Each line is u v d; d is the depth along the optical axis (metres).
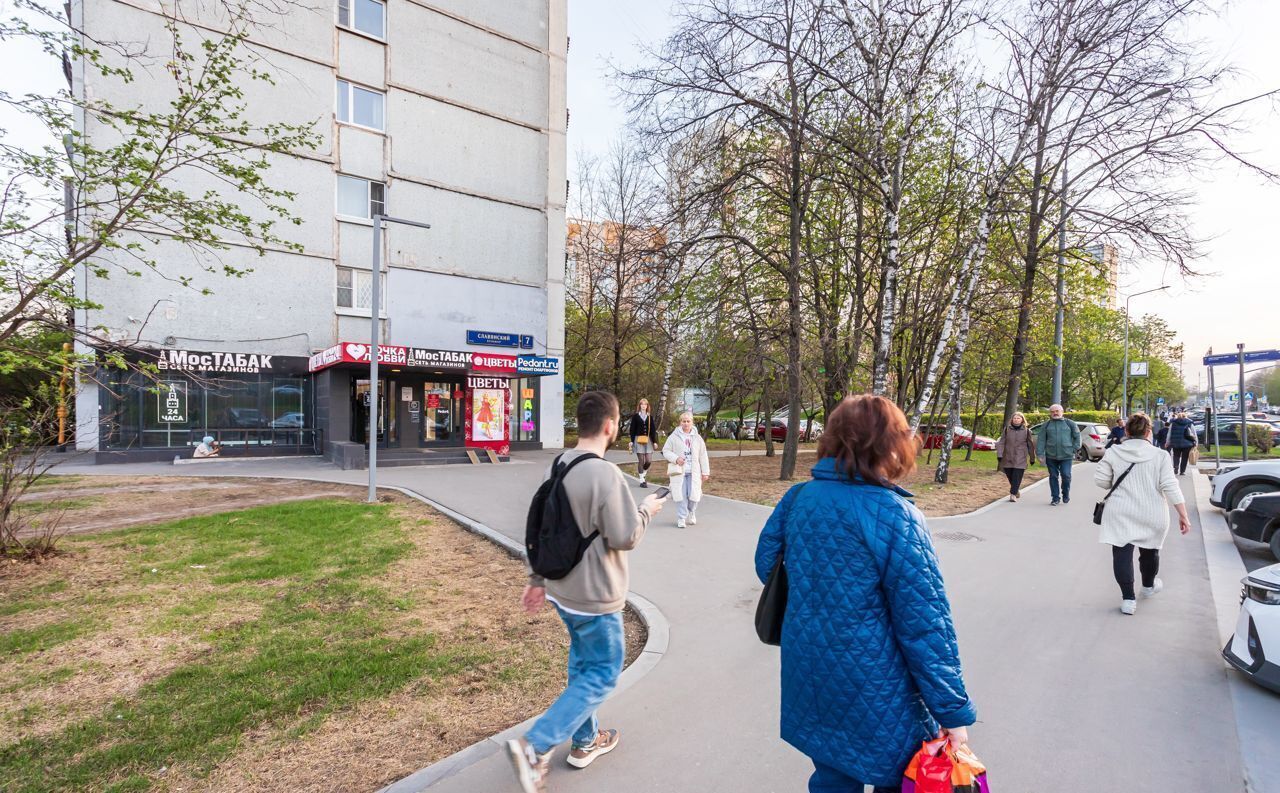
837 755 1.75
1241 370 13.09
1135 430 5.09
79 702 3.40
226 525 7.89
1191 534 8.43
